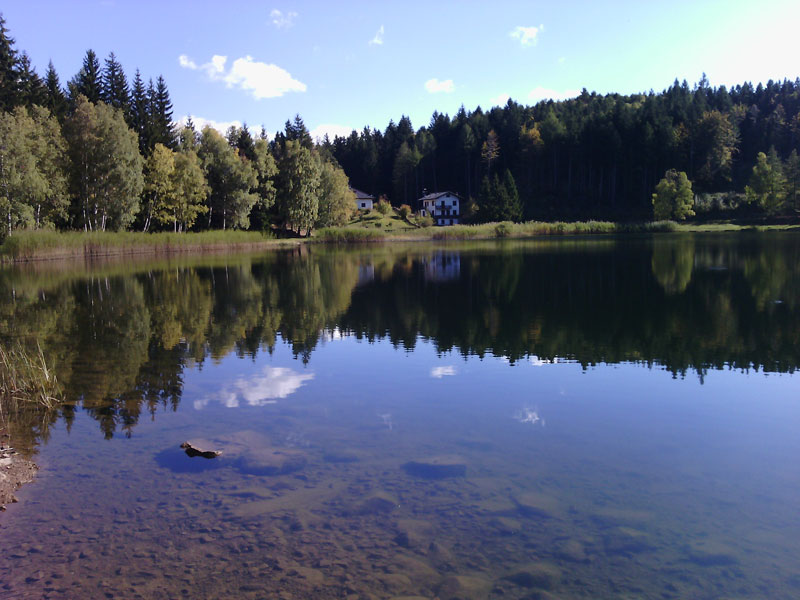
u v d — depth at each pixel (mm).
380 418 8469
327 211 87688
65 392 9852
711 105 123625
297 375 10992
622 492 6023
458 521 5402
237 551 4902
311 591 4355
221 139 72500
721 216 90750
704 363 11586
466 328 15602
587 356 12297
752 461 6832
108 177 52969
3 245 42062
